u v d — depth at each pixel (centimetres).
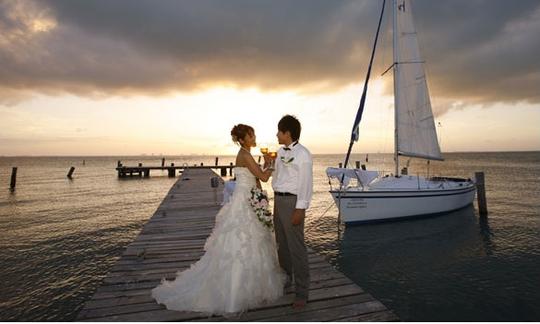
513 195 1883
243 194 320
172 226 702
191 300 293
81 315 286
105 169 6012
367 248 893
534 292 611
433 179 1439
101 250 909
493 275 697
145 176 3794
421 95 1328
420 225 1111
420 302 588
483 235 1005
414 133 1305
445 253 849
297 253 291
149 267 431
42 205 1694
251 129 328
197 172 2573
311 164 280
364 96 1118
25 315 557
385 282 678
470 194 1409
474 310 556
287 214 289
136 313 289
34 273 740
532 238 966
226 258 294
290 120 289
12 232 1107
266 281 302
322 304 303
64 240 1009
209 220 766
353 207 1051
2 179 3547
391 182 1162
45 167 7081
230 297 281
